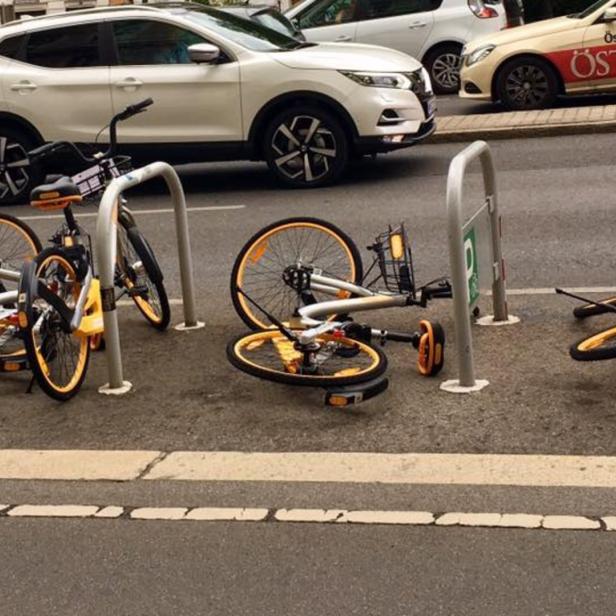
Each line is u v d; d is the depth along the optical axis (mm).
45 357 5281
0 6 36250
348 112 10766
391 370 5512
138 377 5680
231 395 5328
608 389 5055
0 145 11438
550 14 24109
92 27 11211
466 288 5051
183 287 6477
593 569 3561
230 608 3467
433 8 17406
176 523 4055
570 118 13023
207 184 11852
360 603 3447
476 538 3801
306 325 5367
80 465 4613
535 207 9219
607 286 6863
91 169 6352
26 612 3512
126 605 3520
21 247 7137
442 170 11414
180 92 11023
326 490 4234
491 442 4566
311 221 6344
